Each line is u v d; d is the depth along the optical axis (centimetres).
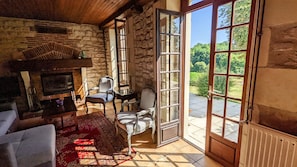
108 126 319
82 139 268
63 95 470
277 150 134
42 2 292
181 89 255
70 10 344
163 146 247
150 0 274
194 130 301
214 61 195
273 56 140
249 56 158
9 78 384
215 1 182
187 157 221
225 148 197
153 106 257
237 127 183
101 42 514
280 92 138
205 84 576
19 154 160
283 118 139
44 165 170
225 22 179
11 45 400
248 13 157
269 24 139
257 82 154
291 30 126
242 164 177
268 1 138
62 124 303
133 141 262
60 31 450
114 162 211
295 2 122
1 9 326
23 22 406
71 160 214
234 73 177
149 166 204
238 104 179
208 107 211
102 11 352
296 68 127
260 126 145
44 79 444
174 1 237
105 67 533
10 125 254
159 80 228
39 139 189
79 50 482
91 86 515
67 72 471
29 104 417
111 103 476
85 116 374
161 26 227
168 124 248
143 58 321
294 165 125
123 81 454
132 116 255
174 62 248
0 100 363
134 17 337
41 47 432
